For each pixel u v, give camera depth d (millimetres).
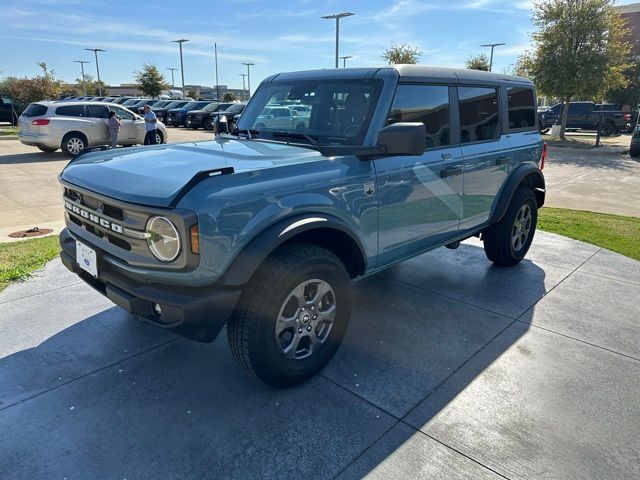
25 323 3691
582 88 21656
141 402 2807
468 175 4133
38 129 14797
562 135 23734
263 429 2596
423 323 3830
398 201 3441
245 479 2268
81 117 15555
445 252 5684
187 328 2510
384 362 3260
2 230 6770
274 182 2684
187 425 2617
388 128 2906
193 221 2354
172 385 2975
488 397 2893
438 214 3908
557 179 12672
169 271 2492
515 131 4891
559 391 2955
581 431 2605
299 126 3625
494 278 4816
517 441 2523
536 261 5367
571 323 3855
